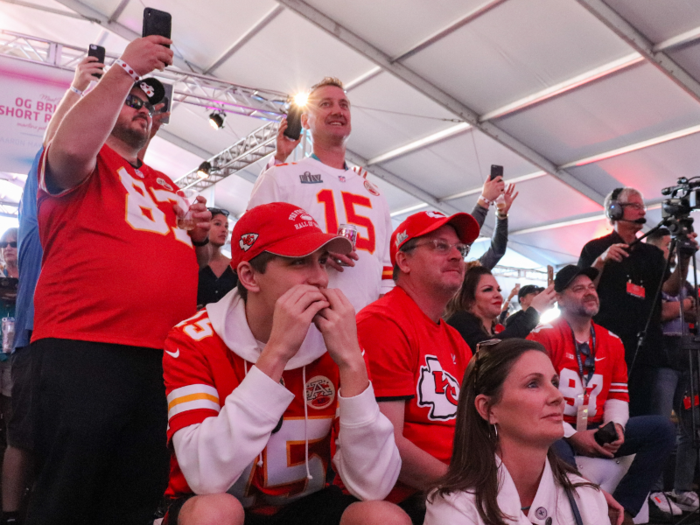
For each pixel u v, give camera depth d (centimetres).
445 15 905
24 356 266
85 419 202
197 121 1310
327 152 311
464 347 246
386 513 158
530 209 1405
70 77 823
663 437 318
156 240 231
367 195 301
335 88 315
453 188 1372
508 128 1134
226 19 1004
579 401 326
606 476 311
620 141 1098
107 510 221
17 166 795
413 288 238
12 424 270
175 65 1134
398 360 211
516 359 175
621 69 923
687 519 363
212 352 170
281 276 169
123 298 216
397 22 942
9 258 466
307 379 177
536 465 175
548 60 948
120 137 244
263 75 1114
